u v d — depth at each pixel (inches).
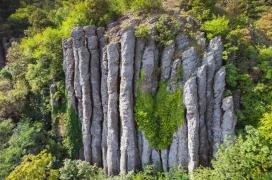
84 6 1873.8
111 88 1738.4
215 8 1897.1
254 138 1489.9
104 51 1753.2
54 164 1886.1
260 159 1462.8
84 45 1788.9
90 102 1833.2
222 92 1593.3
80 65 1798.7
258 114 1582.2
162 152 1692.9
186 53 1637.6
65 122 1978.3
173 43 1681.8
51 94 2028.8
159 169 1701.5
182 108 1622.8
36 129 2009.1
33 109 2185.0
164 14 1785.2
